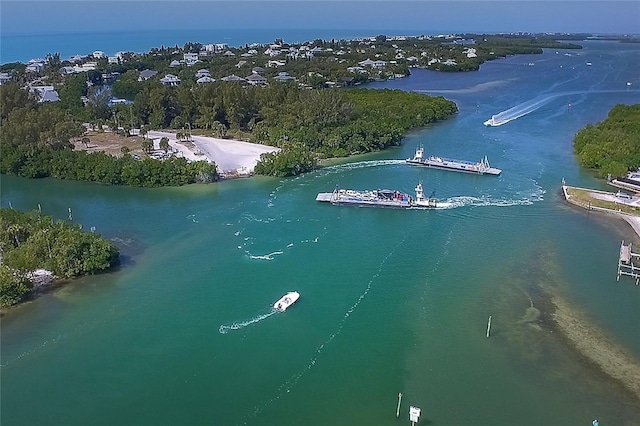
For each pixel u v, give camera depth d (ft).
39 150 498.28
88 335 248.73
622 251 318.86
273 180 480.23
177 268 312.91
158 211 404.77
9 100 590.96
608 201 414.62
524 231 367.45
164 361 231.09
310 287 292.40
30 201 430.20
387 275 306.55
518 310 272.10
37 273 296.92
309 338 247.70
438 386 218.18
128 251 335.06
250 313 266.77
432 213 401.90
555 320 263.29
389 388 216.95
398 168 516.73
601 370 227.81
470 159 548.31
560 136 641.81
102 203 424.46
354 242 350.23
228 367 227.81
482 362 232.94
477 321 262.47
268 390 215.10
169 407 205.98
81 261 301.43
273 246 343.46
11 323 257.75
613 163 475.31
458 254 333.42
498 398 211.82
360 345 242.99
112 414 202.39
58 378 220.64
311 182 474.49
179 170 466.70
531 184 467.93
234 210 406.00
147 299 279.28
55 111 542.57
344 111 630.74
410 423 198.59
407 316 266.36
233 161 526.16
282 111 640.17
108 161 477.77
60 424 197.26
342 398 211.20
